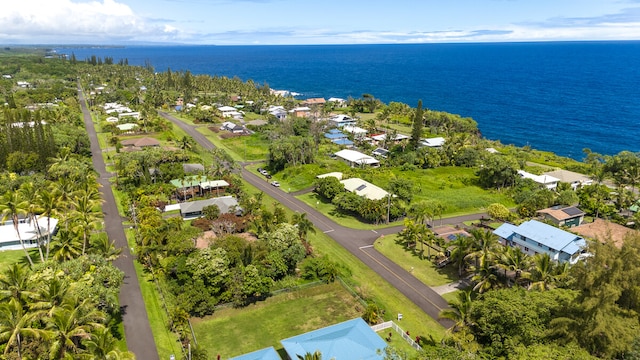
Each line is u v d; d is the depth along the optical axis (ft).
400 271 245.65
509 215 314.14
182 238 240.73
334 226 308.19
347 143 554.87
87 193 271.49
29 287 158.51
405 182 354.13
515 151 541.75
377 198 326.85
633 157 423.23
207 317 200.03
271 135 545.44
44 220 278.87
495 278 204.95
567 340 145.59
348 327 177.99
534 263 201.67
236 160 479.00
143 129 566.36
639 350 135.23
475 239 222.28
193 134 586.04
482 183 412.57
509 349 149.89
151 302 208.85
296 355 159.74
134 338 182.80
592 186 362.94
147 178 365.20
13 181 322.96
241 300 207.41
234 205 313.32
